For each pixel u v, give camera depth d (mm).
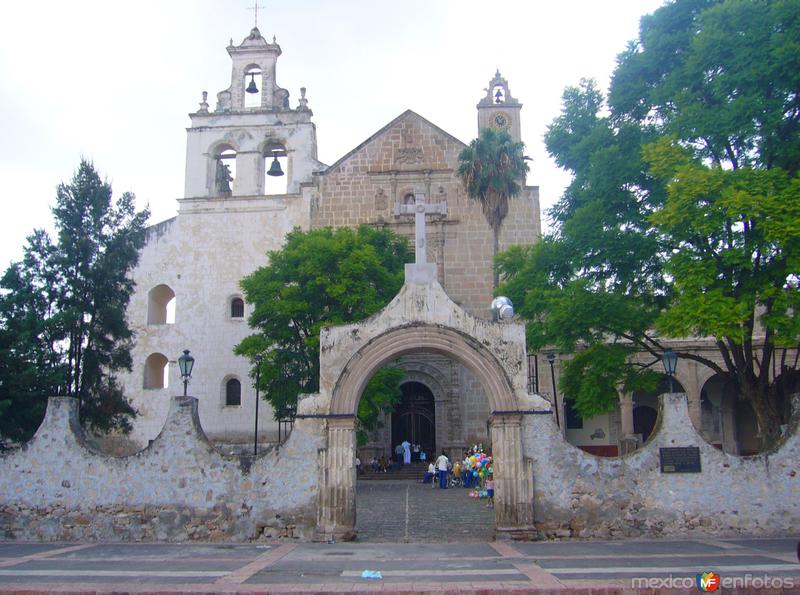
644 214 23797
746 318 18938
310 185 46312
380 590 11836
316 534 17844
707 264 19672
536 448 18203
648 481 18047
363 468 42344
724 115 20594
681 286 19984
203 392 44281
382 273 36188
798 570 13125
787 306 19312
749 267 19234
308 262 34656
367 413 34062
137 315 45406
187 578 13094
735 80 20719
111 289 31734
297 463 18281
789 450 18125
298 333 35344
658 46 23969
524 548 16516
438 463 35312
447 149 46312
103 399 31125
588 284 23844
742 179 19344
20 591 12023
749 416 43969
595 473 18109
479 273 44562
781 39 20094
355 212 45812
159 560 15219
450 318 18812
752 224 20359
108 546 17328
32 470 18734
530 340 26344
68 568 14242
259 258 45719
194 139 47938
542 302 25094
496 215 39281
